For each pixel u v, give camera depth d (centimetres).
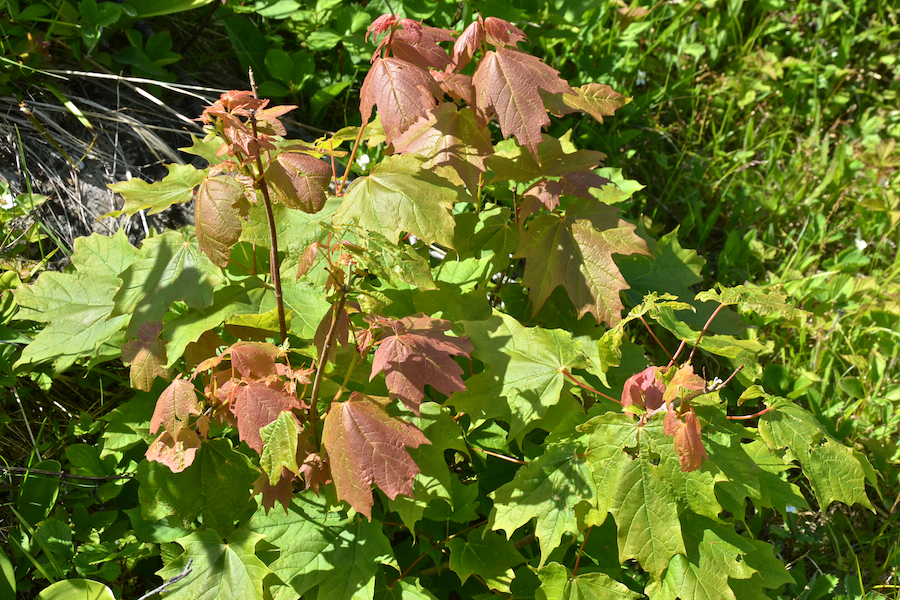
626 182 103
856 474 73
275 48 110
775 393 106
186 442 71
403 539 83
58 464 83
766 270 123
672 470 69
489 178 90
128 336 76
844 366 111
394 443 67
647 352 108
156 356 75
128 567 80
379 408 68
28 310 85
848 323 114
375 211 75
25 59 96
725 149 140
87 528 81
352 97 116
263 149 66
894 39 161
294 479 73
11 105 95
